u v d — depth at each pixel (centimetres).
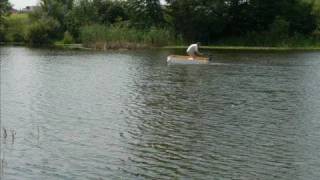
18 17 15025
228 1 12925
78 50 10825
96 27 11981
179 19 12788
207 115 3691
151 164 2594
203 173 2456
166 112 3803
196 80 5562
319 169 2502
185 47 11750
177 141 3003
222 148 2856
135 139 3058
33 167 2556
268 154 2741
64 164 2602
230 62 7725
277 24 12381
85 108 3988
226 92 4706
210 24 12750
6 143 2984
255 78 5725
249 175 2427
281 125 3372
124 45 11275
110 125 3416
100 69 6750
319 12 13038
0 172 2480
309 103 4131
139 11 13375
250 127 3319
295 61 7938
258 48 11681
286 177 2398
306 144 2920
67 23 13712
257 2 12900
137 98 4400
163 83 5322
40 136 3142
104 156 2730
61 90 4884
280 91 4759
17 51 10550
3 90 4909
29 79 5731
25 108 4006
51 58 8625
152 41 11756
